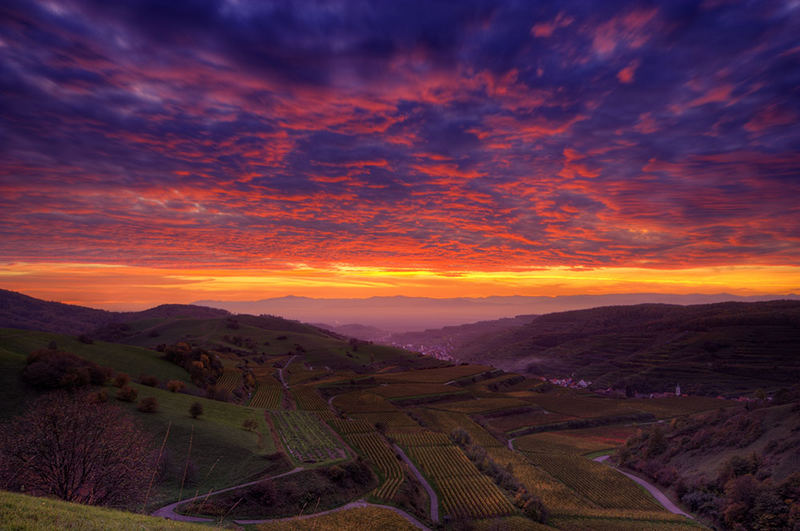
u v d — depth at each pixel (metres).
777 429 94.19
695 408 188.38
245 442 67.25
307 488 59.19
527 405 180.38
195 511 45.47
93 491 27.11
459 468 91.25
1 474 24.77
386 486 71.06
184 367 124.44
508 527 66.62
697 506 83.25
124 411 63.94
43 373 62.97
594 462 117.88
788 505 68.81
